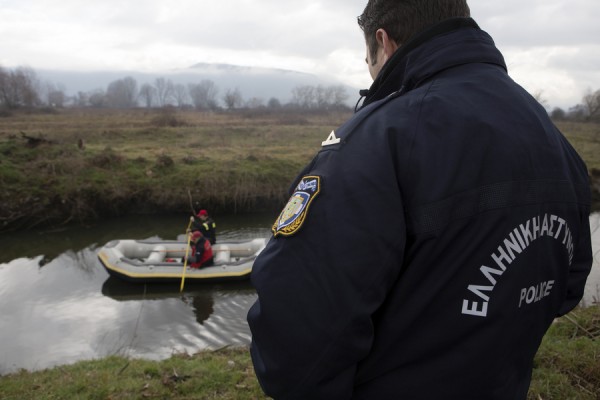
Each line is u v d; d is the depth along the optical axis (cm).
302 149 2062
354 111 117
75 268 1011
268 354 83
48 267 1017
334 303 77
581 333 398
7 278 948
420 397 81
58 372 443
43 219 1330
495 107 84
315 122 3597
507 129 81
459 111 82
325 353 78
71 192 1393
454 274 78
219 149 1983
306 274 79
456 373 79
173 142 2192
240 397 343
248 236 1260
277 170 1631
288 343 79
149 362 459
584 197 94
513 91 89
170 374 396
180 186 1494
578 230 92
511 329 80
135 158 1662
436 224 77
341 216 79
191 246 952
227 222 1393
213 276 888
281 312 80
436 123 82
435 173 79
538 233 81
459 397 80
